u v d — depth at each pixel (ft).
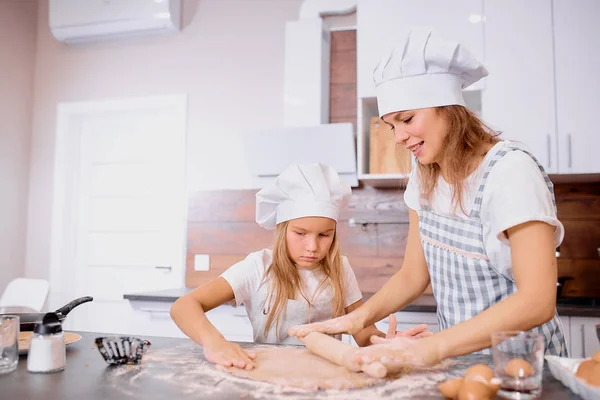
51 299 10.07
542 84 7.16
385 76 3.46
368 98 7.76
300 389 2.54
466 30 7.43
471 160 3.44
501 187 3.10
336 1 8.70
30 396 2.45
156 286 9.84
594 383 2.27
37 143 10.51
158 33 9.88
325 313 4.50
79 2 9.73
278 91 9.27
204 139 9.52
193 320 3.55
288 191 4.31
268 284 4.47
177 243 9.69
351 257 8.61
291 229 4.29
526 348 2.33
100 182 10.41
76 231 10.43
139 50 10.07
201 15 9.77
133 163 10.26
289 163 8.43
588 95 7.04
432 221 3.81
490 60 7.32
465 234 3.51
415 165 4.05
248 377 2.74
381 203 8.55
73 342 3.63
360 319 3.66
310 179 4.25
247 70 9.45
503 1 7.35
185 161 9.56
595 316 6.40
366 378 2.68
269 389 2.54
